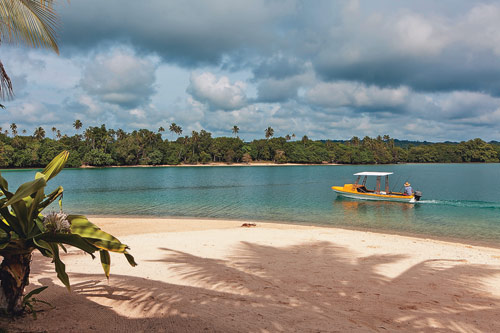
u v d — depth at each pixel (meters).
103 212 22.56
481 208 24.77
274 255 9.27
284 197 32.91
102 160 115.56
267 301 5.10
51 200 3.95
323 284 6.32
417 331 4.12
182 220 18.80
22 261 3.73
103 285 5.61
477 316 4.77
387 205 26.69
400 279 6.92
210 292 5.48
